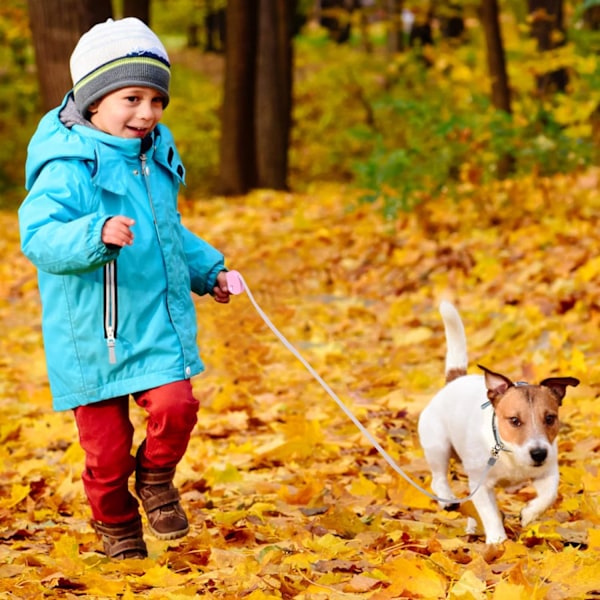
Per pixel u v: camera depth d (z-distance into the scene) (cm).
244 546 628
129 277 552
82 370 556
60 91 1822
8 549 651
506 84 2078
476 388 643
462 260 1444
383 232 1658
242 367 1163
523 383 610
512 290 1302
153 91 564
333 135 3716
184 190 3288
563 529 610
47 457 912
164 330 559
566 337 1074
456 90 2747
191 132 3759
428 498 677
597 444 790
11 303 1551
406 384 1048
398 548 596
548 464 599
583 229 1477
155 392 555
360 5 4538
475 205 1631
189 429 568
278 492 741
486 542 605
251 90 2498
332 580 538
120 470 579
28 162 560
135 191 562
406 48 4050
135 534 610
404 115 1819
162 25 5078
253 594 501
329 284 1504
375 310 1350
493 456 603
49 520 730
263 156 2633
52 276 560
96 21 1828
